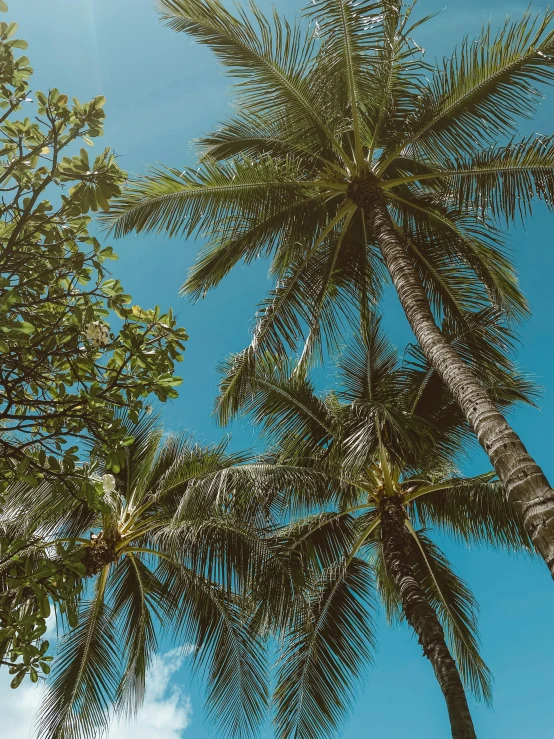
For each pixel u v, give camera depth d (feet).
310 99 31.14
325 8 28.12
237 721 32.24
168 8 30.25
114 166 11.65
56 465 11.73
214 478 31.53
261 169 30.83
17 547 11.20
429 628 30.40
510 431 18.54
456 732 26.45
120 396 12.00
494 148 30.17
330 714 33.06
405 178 31.53
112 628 36.94
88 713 34.30
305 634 35.12
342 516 38.04
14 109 11.09
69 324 11.80
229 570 32.30
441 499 38.58
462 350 33.99
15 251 10.98
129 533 35.99
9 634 10.37
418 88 30.73
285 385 36.63
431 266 34.53
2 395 11.22
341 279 34.63
